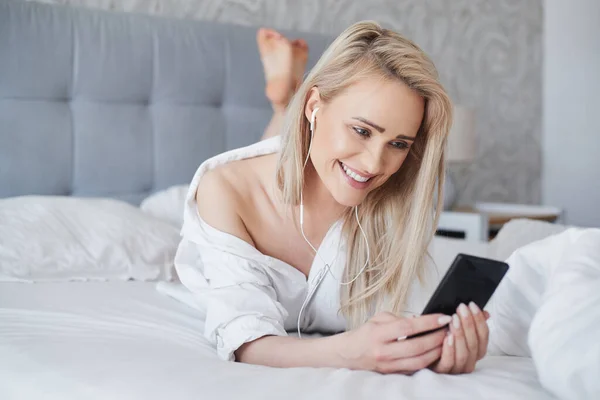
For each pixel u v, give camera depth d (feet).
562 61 12.26
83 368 3.02
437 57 10.90
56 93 6.81
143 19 7.45
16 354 3.36
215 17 8.48
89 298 4.64
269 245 3.91
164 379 2.74
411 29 10.53
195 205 3.92
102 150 7.06
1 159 6.45
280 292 3.87
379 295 3.88
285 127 3.67
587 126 12.07
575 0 12.03
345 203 3.46
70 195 6.95
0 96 6.47
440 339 2.90
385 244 3.85
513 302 3.36
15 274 5.12
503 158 11.98
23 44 6.55
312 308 4.04
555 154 12.46
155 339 3.67
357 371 2.90
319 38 8.87
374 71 3.19
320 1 9.45
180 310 4.49
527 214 10.05
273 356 3.21
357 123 3.21
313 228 3.90
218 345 3.43
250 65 8.14
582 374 2.40
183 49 7.63
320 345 3.10
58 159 6.76
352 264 3.93
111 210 5.93
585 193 12.21
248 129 8.18
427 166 3.52
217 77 7.91
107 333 3.75
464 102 11.35
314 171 3.78
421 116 3.31
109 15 7.22
